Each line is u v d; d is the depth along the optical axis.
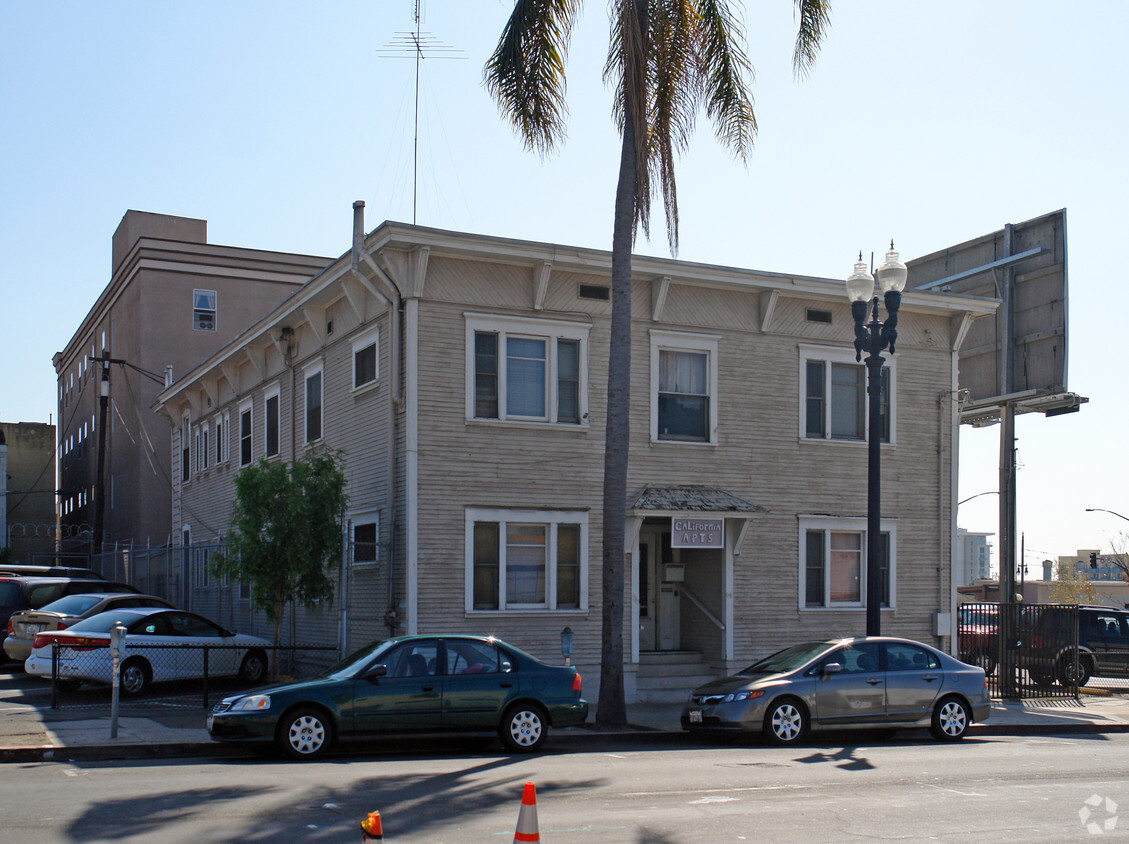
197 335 42.69
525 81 17.14
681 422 21.34
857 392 23.19
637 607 20.52
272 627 25.34
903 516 23.09
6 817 9.20
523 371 20.00
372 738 13.17
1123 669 27.38
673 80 17.83
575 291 20.44
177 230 47.16
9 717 16.14
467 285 19.58
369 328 20.81
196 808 9.64
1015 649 22.27
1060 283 26.22
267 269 44.12
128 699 18.70
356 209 19.47
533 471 19.84
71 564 52.41
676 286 21.36
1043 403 27.03
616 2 17.06
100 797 10.17
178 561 33.00
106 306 49.25
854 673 15.76
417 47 22.20
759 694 15.24
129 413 43.53
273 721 12.77
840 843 8.60
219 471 31.30
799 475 22.22
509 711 13.89
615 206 17.47
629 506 20.19
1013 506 27.06
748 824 9.28
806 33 18.25
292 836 8.52
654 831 8.92
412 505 18.84
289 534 19.41
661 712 18.73
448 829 8.84
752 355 22.03
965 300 23.66
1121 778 12.30
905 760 13.65
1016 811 10.09
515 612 19.47
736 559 21.44
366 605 20.17
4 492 51.97
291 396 25.36
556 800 10.27
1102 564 103.88
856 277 17.72
